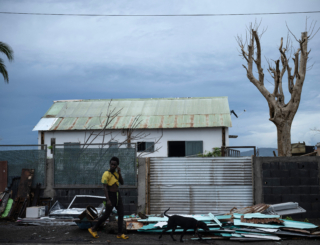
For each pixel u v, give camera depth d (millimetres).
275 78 12094
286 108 11727
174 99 21672
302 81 11602
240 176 9203
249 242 6445
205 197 9188
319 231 6883
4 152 9891
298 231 6742
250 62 12695
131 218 7855
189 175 9289
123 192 9297
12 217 8984
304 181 8938
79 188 9461
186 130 18469
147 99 21969
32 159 9781
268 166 9078
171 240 6582
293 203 8172
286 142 11711
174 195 9242
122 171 9352
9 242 6410
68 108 21250
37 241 6445
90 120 19500
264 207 7902
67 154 9633
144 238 6746
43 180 9641
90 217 7188
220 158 9281
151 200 9266
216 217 7527
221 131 18219
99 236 6895
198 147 18266
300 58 11750
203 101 21000
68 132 19016
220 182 9211
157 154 18375
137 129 18562
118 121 19141
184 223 6469
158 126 18312
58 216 8242
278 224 7121
